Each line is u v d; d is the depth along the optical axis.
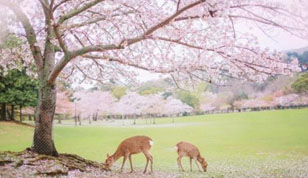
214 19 5.85
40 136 7.46
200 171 7.96
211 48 6.25
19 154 6.94
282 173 7.34
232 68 6.61
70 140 13.99
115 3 6.96
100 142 13.61
